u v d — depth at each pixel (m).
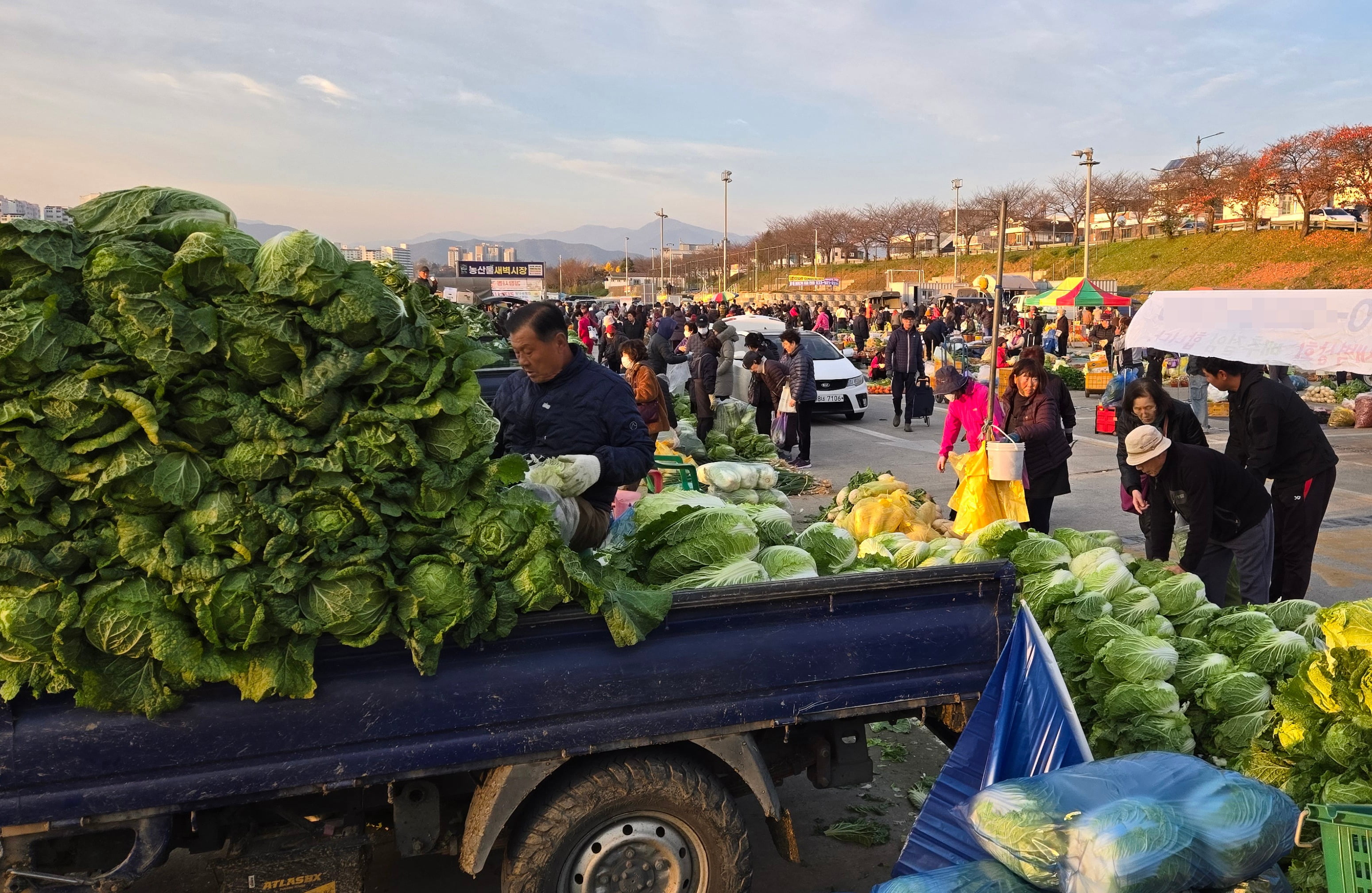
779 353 17.09
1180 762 3.08
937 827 3.32
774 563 4.24
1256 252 60.59
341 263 2.61
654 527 3.92
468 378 2.78
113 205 2.74
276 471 2.54
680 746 3.22
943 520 7.48
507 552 2.80
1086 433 15.19
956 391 8.38
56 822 2.45
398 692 2.71
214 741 2.55
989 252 93.50
